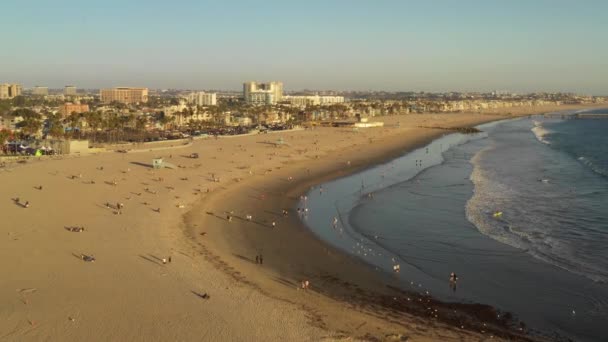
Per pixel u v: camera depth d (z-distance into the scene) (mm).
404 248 60250
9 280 45469
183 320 39156
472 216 73562
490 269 53094
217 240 61406
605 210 75438
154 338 36375
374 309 43344
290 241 62688
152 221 67062
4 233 58812
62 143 131125
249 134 199500
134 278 46906
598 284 48719
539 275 51188
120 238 58750
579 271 52062
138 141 166875
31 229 60750
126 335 36656
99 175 97625
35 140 142875
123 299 42375
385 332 38938
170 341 36094
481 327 40469
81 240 57344
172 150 141125
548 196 86000
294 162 129125
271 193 90875
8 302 41156
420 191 92938
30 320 38281
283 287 47375
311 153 146750
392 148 165250
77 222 64625
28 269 48219
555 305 44500
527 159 135875
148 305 41438
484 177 106375
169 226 65500
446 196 87812
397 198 87250
